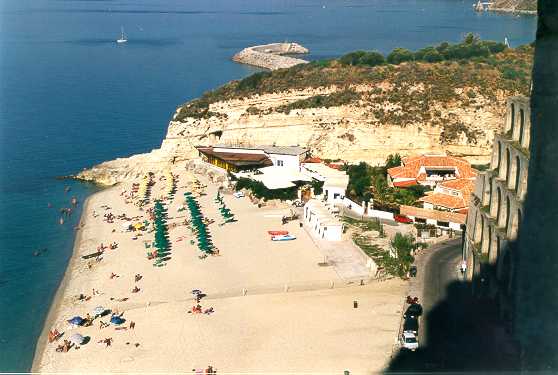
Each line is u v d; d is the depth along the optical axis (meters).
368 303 96.31
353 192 150.75
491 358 77.69
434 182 149.75
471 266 98.69
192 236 130.00
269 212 144.12
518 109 85.19
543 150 39.97
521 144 82.00
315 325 89.94
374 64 196.50
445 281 103.38
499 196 89.38
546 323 38.75
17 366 86.31
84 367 82.94
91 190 167.62
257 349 84.25
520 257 43.59
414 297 97.38
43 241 133.25
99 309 98.38
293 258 116.94
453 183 140.75
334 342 84.81
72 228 140.50
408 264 106.94
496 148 93.19
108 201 157.25
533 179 41.25
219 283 107.25
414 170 152.62
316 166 163.00
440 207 134.75
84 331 93.12
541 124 40.22
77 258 122.88
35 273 117.44
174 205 151.12
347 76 187.38
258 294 102.25
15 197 161.25
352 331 87.56
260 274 110.25
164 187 165.25
